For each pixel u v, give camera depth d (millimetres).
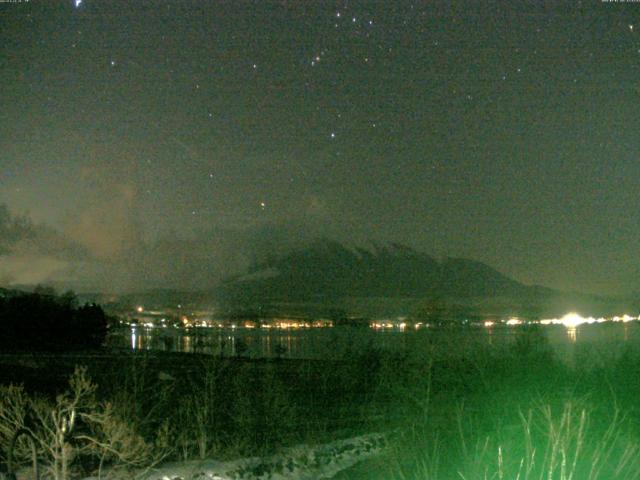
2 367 20656
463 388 12922
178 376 18906
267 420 12836
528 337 14352
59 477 9344
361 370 16688
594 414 10266
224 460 11227
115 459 10211
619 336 15516
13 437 8969
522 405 11281
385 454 10039
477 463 7902
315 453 11078
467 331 14758
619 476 7699
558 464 7734
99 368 21422
